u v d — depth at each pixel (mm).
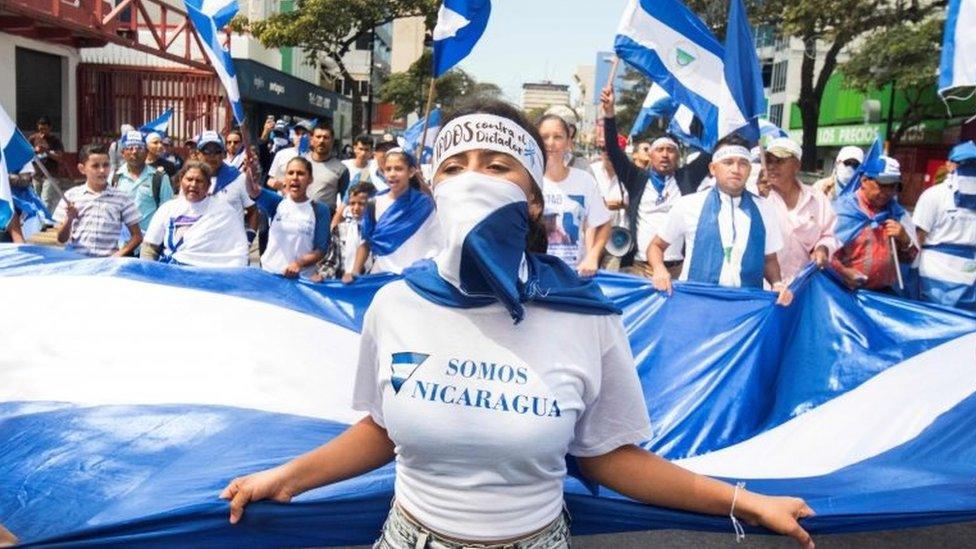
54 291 4559
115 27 19453
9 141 5934
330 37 30453
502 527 1902
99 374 4070
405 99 42188
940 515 2818
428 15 28500
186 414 3604
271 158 17484
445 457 1891
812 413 4297
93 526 2449
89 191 7223
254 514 2367
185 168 6594
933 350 4496
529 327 1913
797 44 47188
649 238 7402
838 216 6680
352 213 7902
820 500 2883
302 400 4043
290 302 4898
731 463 3941
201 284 4852
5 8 15930
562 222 5770
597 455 2068
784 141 5848
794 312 4773
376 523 2432
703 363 4590
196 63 20844
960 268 7422
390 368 1935
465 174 1935
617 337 2008
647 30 5934
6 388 3914
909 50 28891
